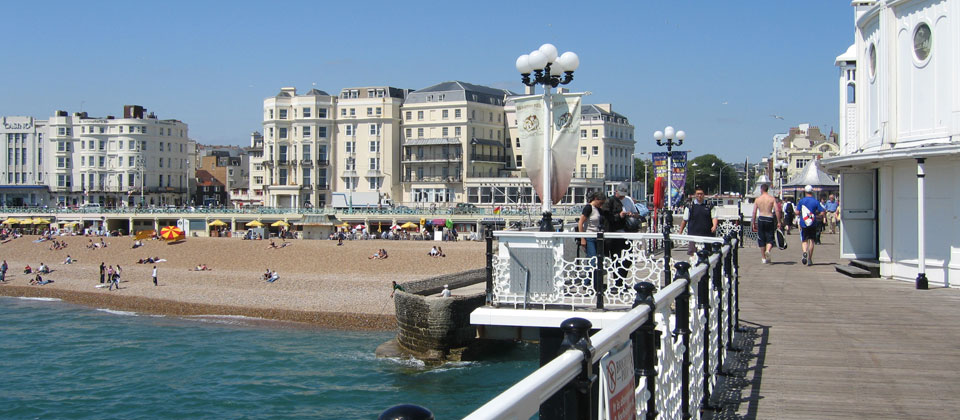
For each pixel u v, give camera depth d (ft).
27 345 102.83
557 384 9.31
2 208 323.37
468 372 68.33
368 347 95.04
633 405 13.37
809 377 25.46
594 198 43.86
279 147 332.60
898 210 49.98
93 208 313.94
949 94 44.78
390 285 151.74
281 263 188.14
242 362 88.79
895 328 33.63
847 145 68.44
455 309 72.02
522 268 37.63
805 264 62.90
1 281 171.22
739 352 29.35
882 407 21.99
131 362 91.15
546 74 45.52
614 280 36.96
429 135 320.50
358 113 325.21
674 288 17.01
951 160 44.88
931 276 47.09
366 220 272.51
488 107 329.11
